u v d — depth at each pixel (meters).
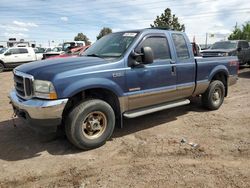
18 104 4.23
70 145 4.59
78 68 4.16
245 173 3.61
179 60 5.57
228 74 6.97
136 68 4.79
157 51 5.18
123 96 4.66
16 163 3.97
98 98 4.65
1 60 18.83
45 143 4.69
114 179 3.50
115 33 5.55
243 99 8.01
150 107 5.29
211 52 14.72
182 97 5.89
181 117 6.20
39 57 22.34
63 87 3.97
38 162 4.00
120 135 5.09
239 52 15.42
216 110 6.78
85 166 3.87
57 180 3.51
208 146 4.50
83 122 4.25
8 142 4.73
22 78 4.29
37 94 4.04
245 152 4.25
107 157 4.15
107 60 4.56
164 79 5.27
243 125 5.55
